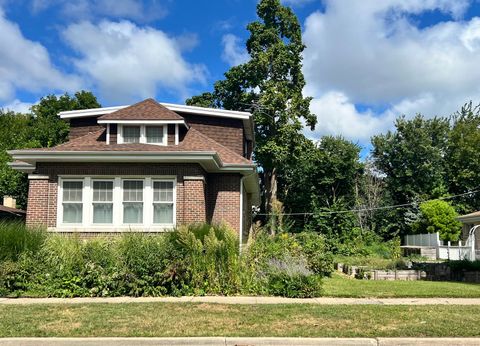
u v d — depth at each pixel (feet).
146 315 31.71
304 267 45.83
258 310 33.55
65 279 42.06
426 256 114.73
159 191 59.31
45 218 58.03
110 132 67.62
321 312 32.68
